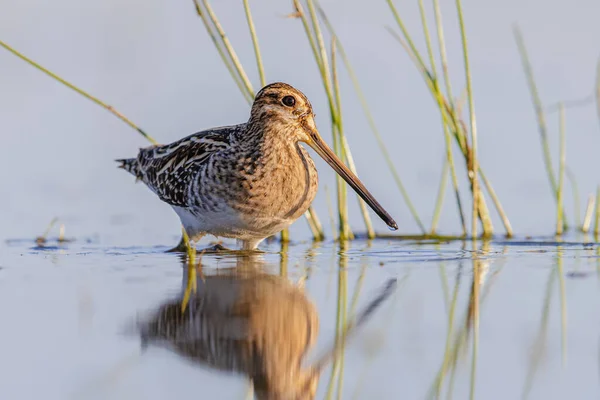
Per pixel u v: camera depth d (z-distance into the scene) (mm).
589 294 10883
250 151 14117
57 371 8422
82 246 15164
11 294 11180
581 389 7832
